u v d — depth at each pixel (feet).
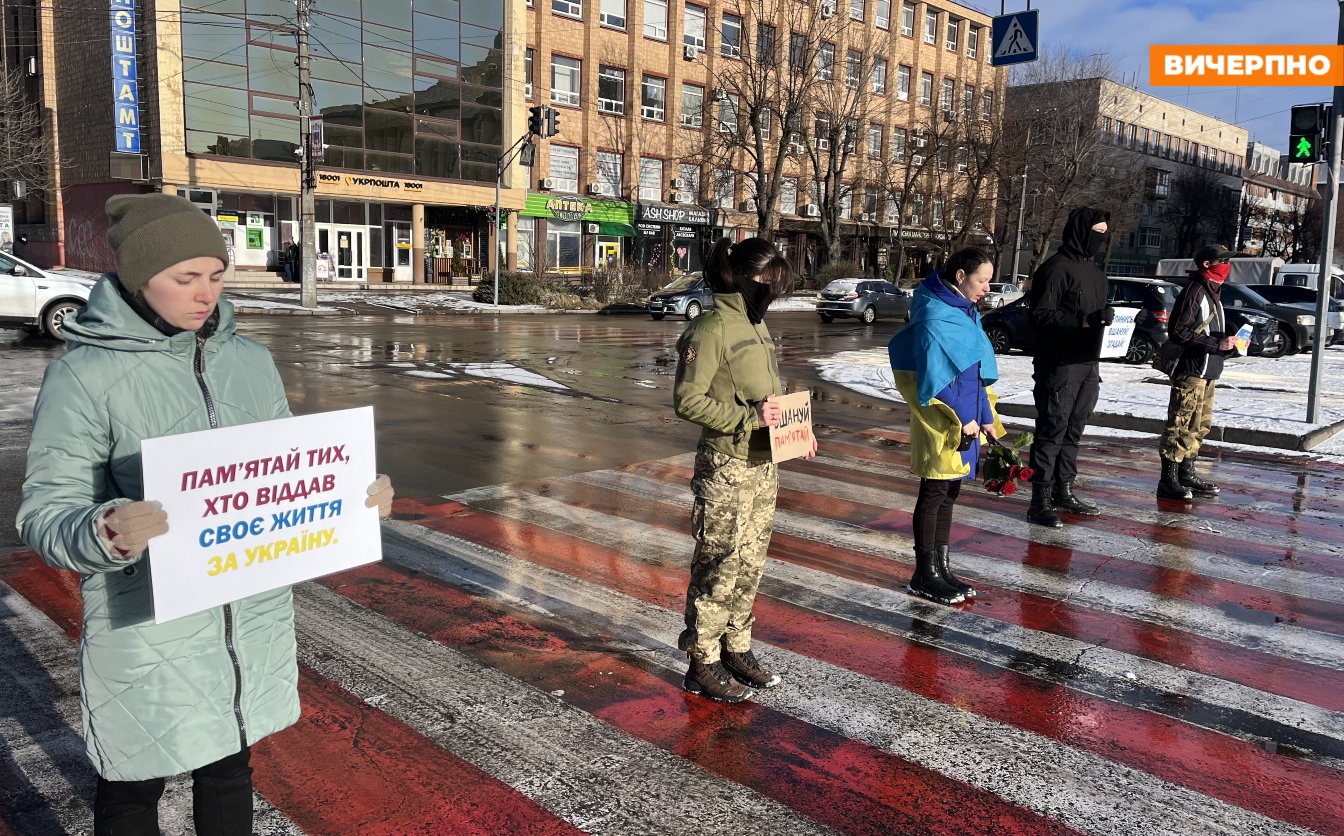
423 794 9.42
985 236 170.40
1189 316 21.34
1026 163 143.13
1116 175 170.30
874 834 9.00
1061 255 19.45
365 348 52.21
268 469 6.27
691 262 142.31
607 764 10.10
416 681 11.93
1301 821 9.36
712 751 10.44
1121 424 32.32
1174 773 10.23
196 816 6.68
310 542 6.59
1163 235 236.43
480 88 115.14
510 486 22.22
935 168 165.07
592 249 129.70
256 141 97.76
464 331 67.41
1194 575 16.89
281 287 100.32
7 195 118.01
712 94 134.92
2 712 10.82
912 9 164.76
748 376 10.78
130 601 6.06
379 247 111.34
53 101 106.52
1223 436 29.99
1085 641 13.83
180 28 91.20
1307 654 13.48
